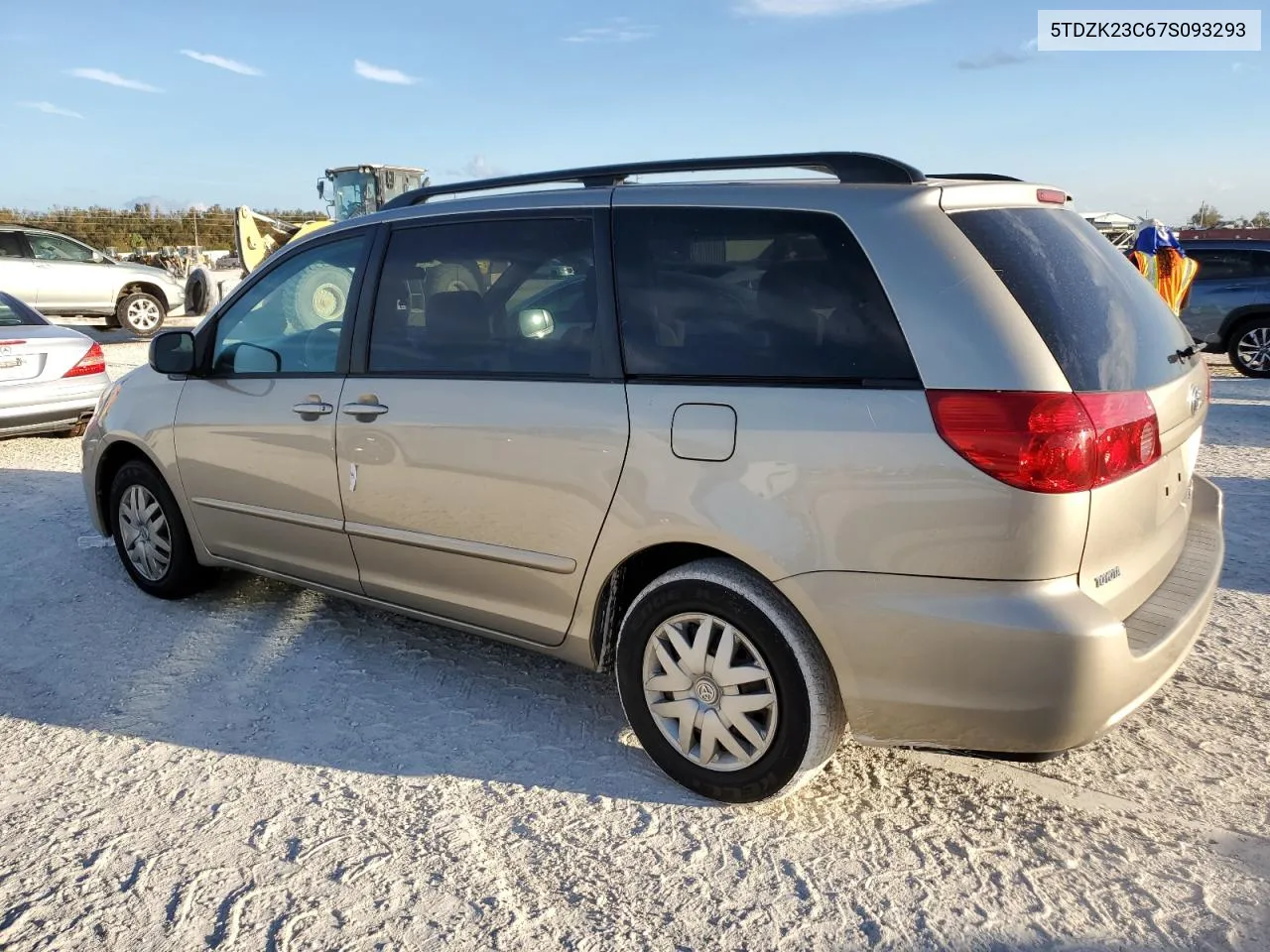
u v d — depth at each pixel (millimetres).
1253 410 9750
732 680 2727
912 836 2668
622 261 2914
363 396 3445
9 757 3143
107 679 3693
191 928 2344
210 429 3984
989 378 2316
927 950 2242
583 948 2268
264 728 3316
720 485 2633
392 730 3299
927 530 2361
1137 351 2656
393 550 3477
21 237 16359
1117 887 2436
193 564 4391
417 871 2551
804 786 2875
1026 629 2283
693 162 2916
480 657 3875
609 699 3521
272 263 3896
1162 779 2900
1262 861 2516
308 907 2412
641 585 3094
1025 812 2762
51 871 2562
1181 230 17031
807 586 2516
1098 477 2314
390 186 18531
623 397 2830
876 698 2498
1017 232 2664
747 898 2430
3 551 5238
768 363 2617
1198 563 2936
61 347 7754
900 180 2641
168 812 2826
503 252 3180
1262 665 3619
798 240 2635
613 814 2799
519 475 3033
